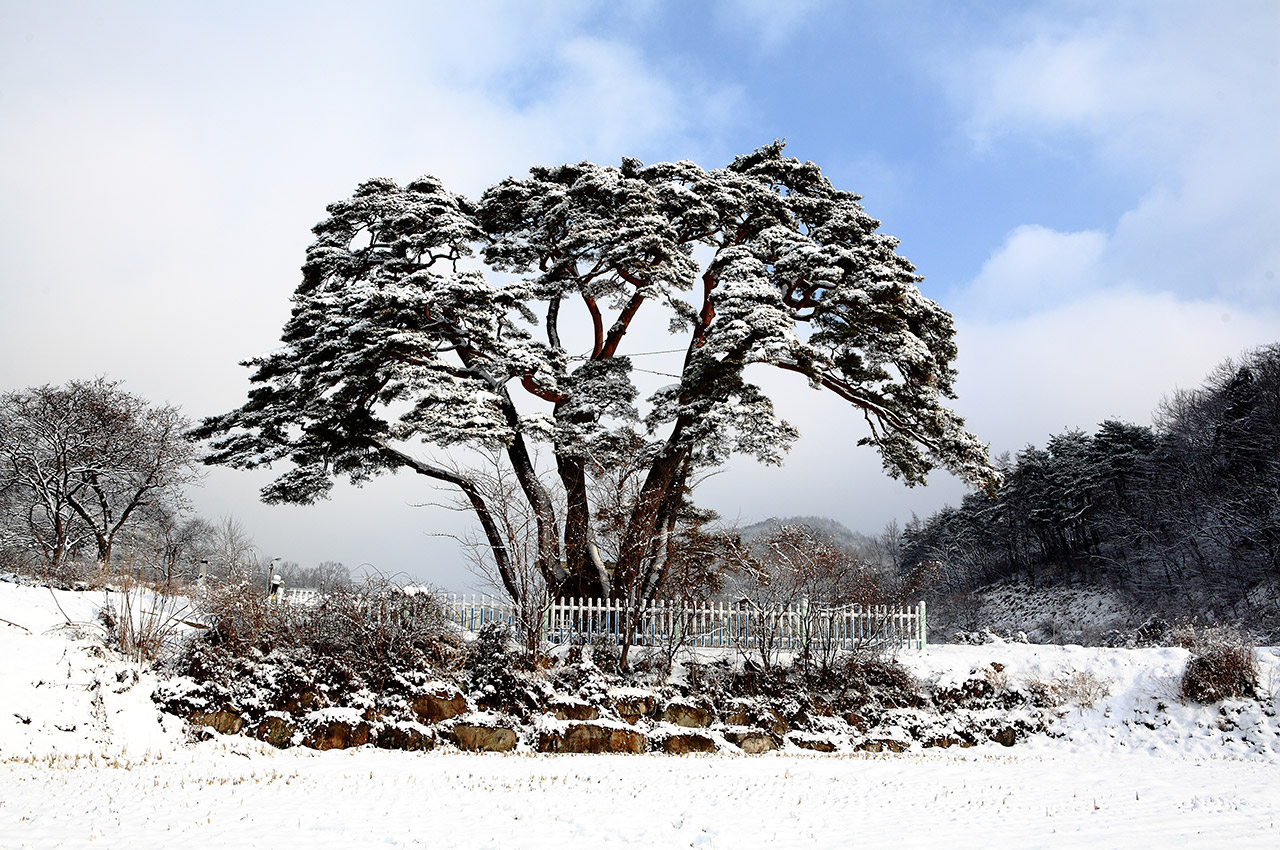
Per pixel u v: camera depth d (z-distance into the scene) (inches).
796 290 1113.4
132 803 498.0
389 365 967.6
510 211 1122.0
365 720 777.6
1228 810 534.6
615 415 1015.0
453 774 655.8
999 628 2947.8
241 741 737.0
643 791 599.8
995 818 517.7
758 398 1000.2
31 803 484.7
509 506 872.3
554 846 427.8
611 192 1069.8
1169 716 839.1
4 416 1642.5
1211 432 2486.5
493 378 1008.9
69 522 1686.8
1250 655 857.5
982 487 1052.5
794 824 496.7
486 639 871.7
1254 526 2129.7
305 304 1040.8
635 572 929.5
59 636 759.1
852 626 954.7
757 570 978.7
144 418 1758.1
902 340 998.4
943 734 861.8
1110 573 2785.4
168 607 866.1
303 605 872.9
